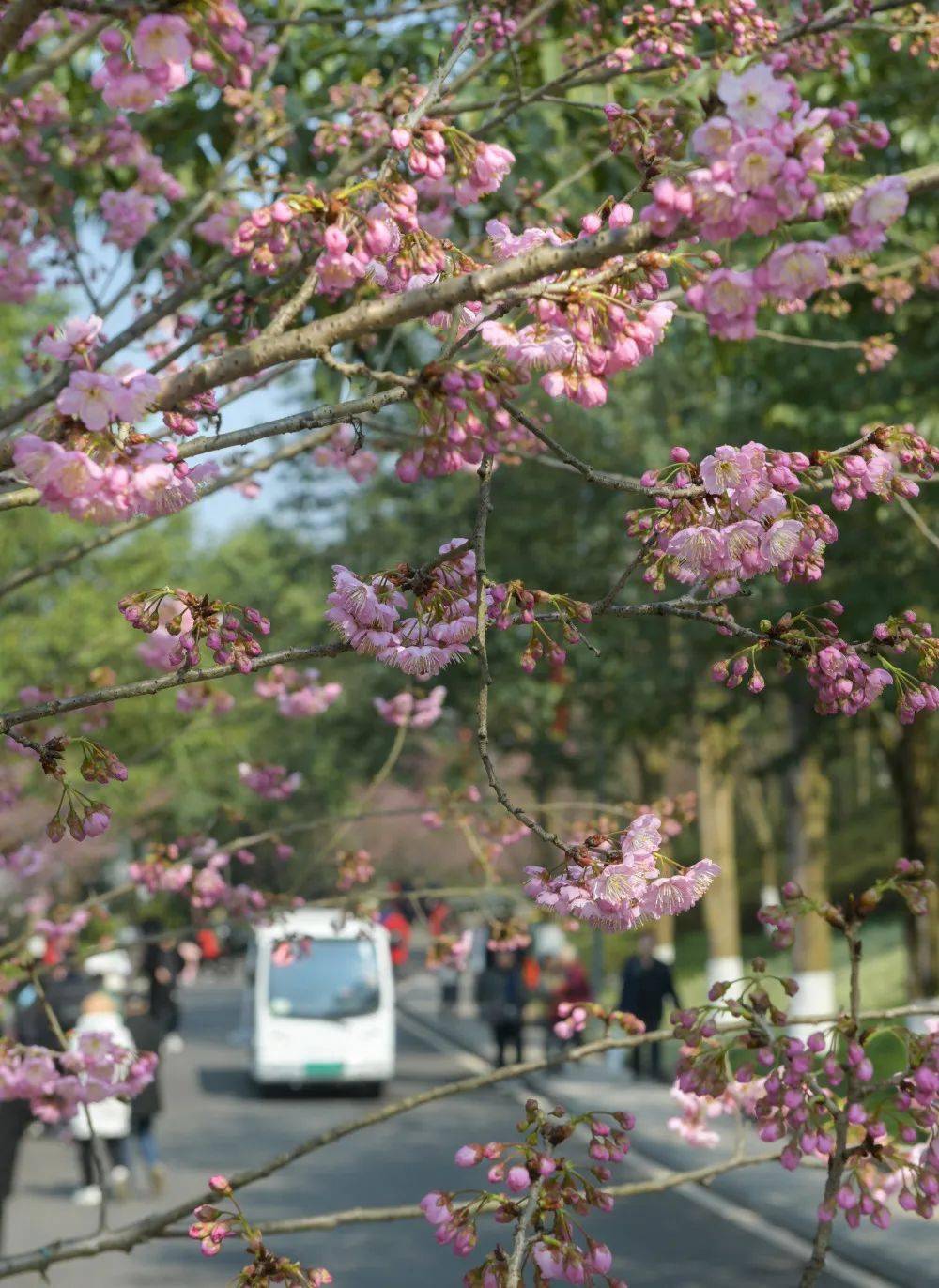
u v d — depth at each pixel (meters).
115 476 2.69
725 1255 13.40
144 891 8.20
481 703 3.09
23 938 7.67
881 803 54.78
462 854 45.75
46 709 3.16
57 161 7.69
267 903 8.08
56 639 23.89
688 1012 3.69
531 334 2.85
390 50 7.41
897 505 14.32
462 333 3.20
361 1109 24.91
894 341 12.18
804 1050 3.56
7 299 7.49
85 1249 4.48
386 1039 26.42
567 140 7.24
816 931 27.72
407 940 29.38
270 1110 24.95
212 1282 12.70
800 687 22.34
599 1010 4.31
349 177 5.46
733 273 2.61
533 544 24.70
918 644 3.10
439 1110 23.78
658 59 5.07
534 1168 3.25
